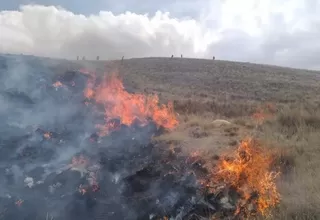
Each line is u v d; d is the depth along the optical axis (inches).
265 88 1646.2
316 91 1552.7
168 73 2038.6
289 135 323.9
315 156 254.7
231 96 1262.3
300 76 2386.8
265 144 276.7
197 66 2512.3
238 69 2477.9
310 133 317.7
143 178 220.7
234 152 255.3
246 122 395.5
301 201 173.0
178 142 288.2
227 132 330.0
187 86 1581.0
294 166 238.7
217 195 194.2
